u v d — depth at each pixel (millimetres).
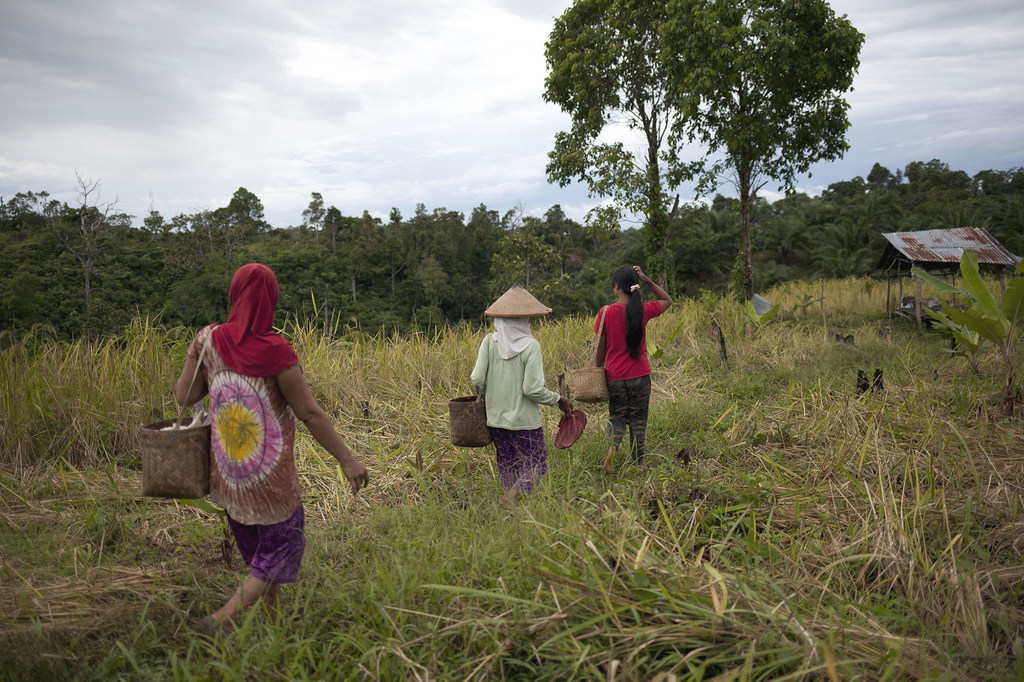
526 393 3740
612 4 17031
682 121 15094
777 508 3508
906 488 3756
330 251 85875
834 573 2719
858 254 41469
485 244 90562
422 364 6984
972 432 4738
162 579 2711
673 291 18578
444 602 2395
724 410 6043
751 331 10898
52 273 52375
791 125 15523
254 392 2299
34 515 3457
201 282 60438
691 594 2209
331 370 6355
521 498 3602
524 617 2203
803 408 5562
